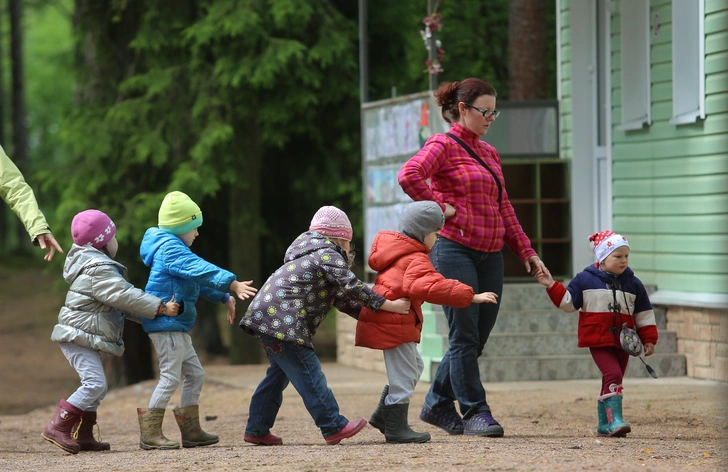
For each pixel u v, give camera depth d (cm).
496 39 4247
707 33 2255
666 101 2419
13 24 8631
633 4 2523
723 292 2255
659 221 2458
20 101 8675
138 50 3762
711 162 2284
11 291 7556
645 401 1923
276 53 3506
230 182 3741
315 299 1370
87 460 1332
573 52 2745
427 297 1331
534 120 2809
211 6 3588
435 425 1517
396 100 2730
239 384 2708
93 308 1438
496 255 1480
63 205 3750
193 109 3662
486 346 2364
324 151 4019
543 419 1747
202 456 1311
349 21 3741
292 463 1191
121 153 3794
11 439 1842
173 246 1438
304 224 4331
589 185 2741
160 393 1443
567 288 1446
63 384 4244
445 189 1451
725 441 1377
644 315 1438
